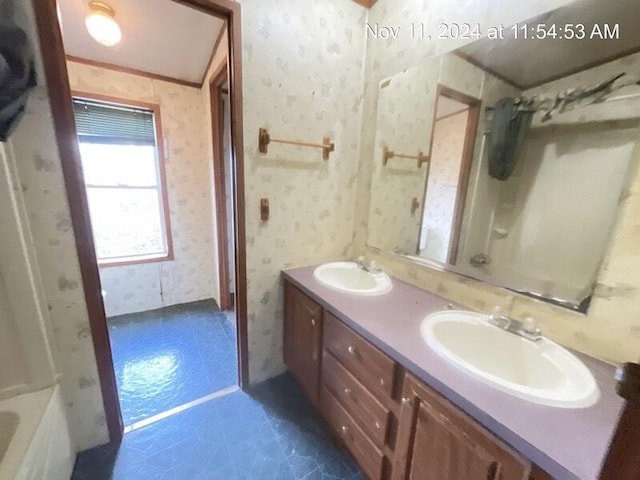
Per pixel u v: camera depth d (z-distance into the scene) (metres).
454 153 1.33
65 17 1.68
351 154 1.90
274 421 1.61
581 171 0.94
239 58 1.39
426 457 0.90
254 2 1.38
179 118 2.63
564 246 0.99
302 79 1.60
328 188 1.86
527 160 1.07
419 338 1.04
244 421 1.61
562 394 0.78
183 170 2.73
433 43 1.39
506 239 1.15
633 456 0.38
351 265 1.87
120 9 1.61
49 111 1.06
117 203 2.59
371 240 1.90
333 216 1.93
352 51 1.73
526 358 1.00
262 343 1.85
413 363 0.90
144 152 2.61
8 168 1.00
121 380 1.89
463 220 1.31
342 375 1.31
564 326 1.00
